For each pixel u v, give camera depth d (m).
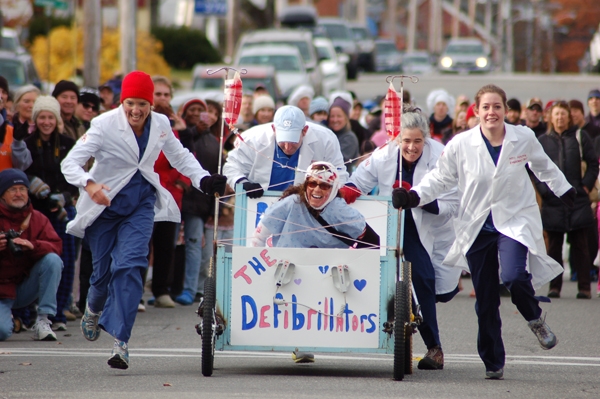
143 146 23.78
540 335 22.81
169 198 24.23
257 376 22.73
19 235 28.23
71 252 30.83
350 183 25.25
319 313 22.28
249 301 22.33
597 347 28.44
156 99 35.16
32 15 112.31
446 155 23.27
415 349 28.17
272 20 159.50
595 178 39.62
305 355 25.00
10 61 60.00
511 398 20.36
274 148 25.59
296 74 77.31
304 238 22.86
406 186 24.53
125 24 69.94
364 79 131.38
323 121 43.97
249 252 22.31
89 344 27.86
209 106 38.19
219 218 38.34
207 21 171.88
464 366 24.97
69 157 23.06
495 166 22.75
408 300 22.23
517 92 110.50
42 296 28.64
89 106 35.59
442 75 142.38
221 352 26.75
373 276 22.28
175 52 132.88
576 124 41.38
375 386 21.47
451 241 25.36
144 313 34.34
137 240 23.20
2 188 28.47
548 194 39.44
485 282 23.03
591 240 44.97
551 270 23.03
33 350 26.55
